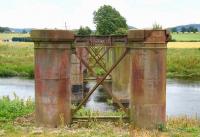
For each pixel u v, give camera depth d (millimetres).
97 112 19062
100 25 81938
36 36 15625
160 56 15602
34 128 15656
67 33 15664
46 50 15719
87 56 35844
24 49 91500
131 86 16094
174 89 39906
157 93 15711
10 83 45969
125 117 16453
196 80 50094
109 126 15758
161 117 15828
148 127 15820
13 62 67938
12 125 16281
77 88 33000
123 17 83688
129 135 14180
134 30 15523
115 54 29188
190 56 69812
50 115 15898
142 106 15789
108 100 29703
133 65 15844
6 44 106688
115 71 29125
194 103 30406
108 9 82375
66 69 15906
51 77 15789
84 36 16203
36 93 16047
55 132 14836
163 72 15727
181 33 150250
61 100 15891
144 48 15547
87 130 15148
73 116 16453
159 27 15656
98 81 16766
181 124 17125
